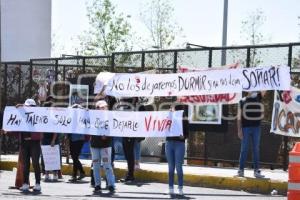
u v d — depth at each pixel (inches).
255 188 523.5
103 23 1488.7
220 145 651.5
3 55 1284.4
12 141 843.4
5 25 1291.8
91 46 1497.3
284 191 507.2
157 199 466.6
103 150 495.2
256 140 537.6
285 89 514.6
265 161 618.5
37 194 490.3
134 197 477.4
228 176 548.4
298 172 377.1
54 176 598.5
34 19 1341.0
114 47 1480.1
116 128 516.1
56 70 761.0
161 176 589.3
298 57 602.9
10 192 501.4
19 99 852.6
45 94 774.5
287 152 591.5
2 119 556.7
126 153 580.4
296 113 533.0
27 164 504.4
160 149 706.2
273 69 519.5
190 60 665.0
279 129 539.2
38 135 504.7
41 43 1357.0
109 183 494.9
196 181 563.2
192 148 665.0
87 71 773.3
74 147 595.5
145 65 721.0
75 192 506.9
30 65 796.6
